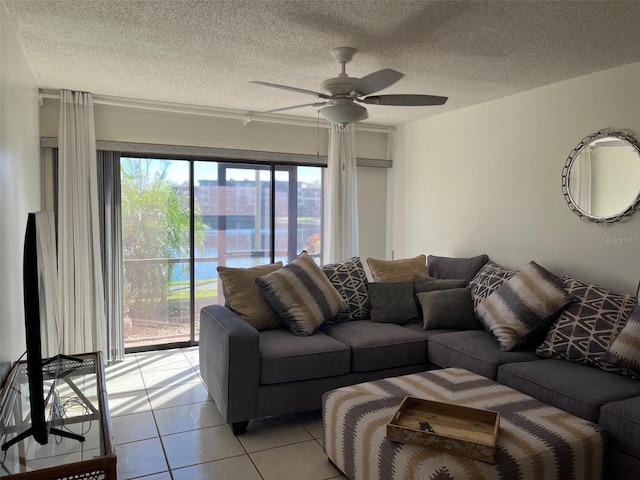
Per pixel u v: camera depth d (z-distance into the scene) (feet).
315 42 9.50
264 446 9.45
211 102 14.90
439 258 14.88
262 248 17.29
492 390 8.40
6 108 7.91
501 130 14.05
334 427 8.23
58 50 10.11
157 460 8.87
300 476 8.36
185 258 16.06
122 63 11.03
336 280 13.35
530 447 6.46
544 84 12.51
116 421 10.48
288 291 11.58
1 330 7.14
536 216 13.02
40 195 13.21
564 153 12.18
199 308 16.37
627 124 10.75
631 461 7.15
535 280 11.00
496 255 14.35
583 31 8.77
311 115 16.80
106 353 14.49
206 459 8.93
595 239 11.49
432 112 16.14
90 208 13.96
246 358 9.71
